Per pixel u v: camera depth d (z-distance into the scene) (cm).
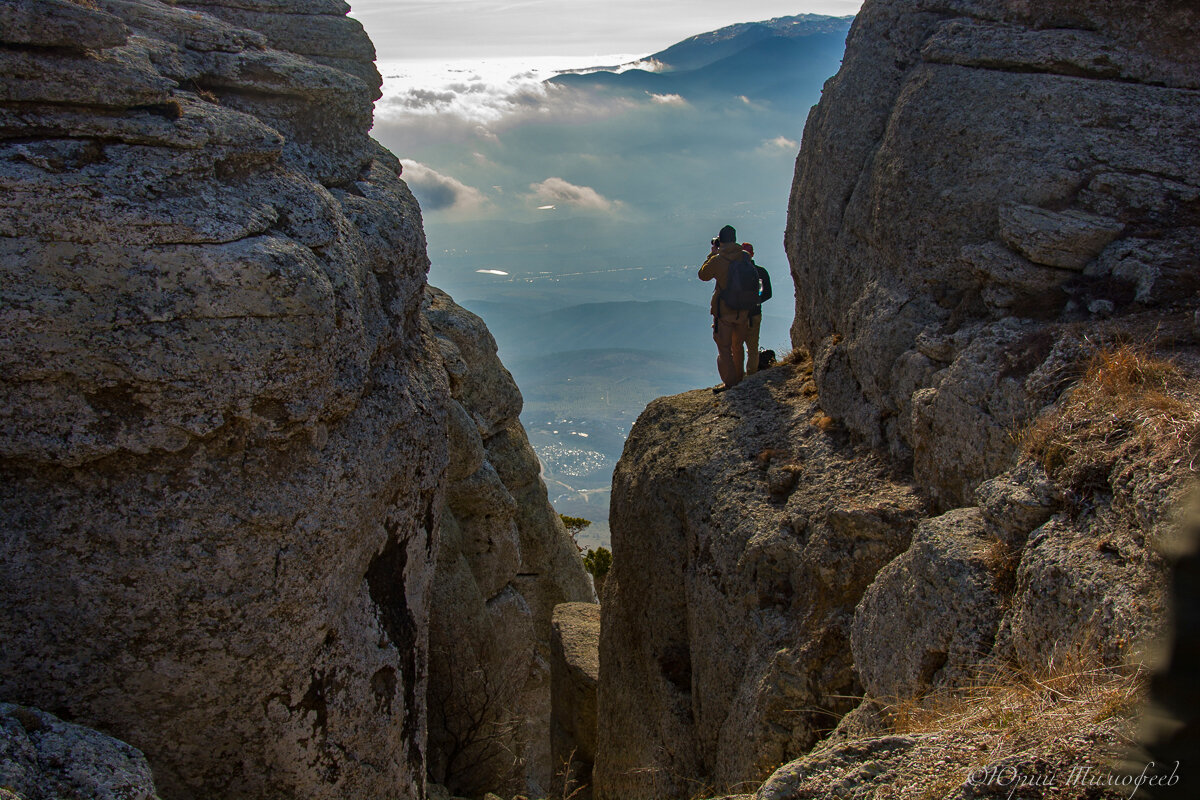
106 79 470
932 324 718
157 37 625
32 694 471
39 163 450
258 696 530
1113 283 624
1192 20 700
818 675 634
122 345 460
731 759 700
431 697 1390
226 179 521
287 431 514
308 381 515
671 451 961
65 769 386
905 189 769
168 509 486
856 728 518
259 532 509
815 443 810
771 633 707
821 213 954
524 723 1662
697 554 846
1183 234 634
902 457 712
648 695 912
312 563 537
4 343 441
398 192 763
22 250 442
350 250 597
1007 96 729
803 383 948
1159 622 323
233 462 501
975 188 721
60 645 474
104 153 471
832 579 662
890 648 516
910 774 321
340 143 729
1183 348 525
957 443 614
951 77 765
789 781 337
